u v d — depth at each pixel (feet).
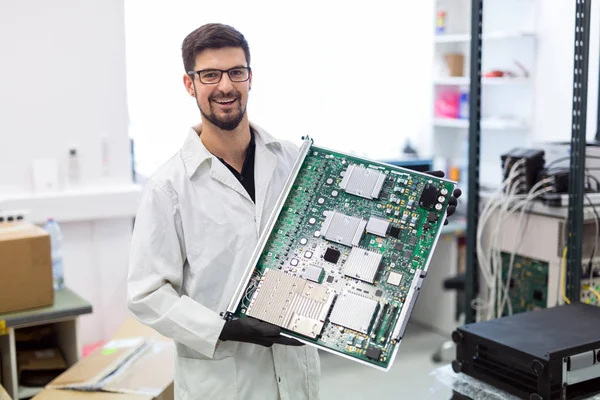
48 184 10.49
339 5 14.78
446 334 13.89
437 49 15.87
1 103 10.08
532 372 5.32
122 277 11.21
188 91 5.42
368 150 15.76
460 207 14.24
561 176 8.85
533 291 8.94
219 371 5.31
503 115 15.48
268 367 5.48
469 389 5.70
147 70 12.46
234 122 5.22
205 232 5.28
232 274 5.29
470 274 9.17
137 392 7.28
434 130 16.30
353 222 5.25
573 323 5.89
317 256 5.21
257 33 13.78
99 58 10.64
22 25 10.05
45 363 8.73
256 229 5.37
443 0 15.58
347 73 15.16
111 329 11.26
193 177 5.36
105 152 10.89
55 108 10.45
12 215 9.04
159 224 5.16
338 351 4.81
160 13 12.42
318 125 14.97
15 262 8.09
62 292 9.08
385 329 4.81
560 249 8.41
